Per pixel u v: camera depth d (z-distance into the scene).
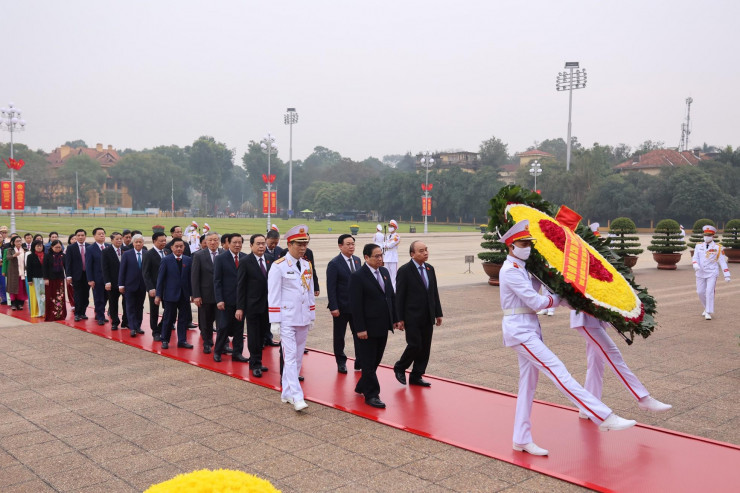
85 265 12.20
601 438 5.83
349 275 8.46
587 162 71.25
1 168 107.56
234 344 9.02
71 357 9.25
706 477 4.91
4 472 5.01
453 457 5.35
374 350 7.00
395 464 5.18
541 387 7.79
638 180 71.88
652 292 17.48
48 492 4.64
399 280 7.48
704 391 7.55
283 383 6.97
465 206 86.06
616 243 24.34
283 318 6.96
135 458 5.30
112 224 66.50
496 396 7.24
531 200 6.65
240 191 177.62
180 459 5.27
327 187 108.75
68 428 6.07
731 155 78.25
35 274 12.98
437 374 8.39
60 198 115.19
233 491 2.48
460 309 14.04
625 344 10.35
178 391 7.43
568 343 10.37
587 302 5.60
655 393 7.46
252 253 8.21
